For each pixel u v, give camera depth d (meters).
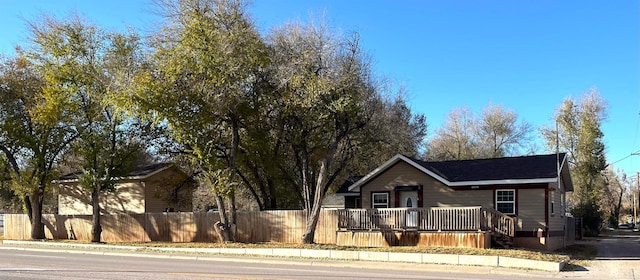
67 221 36.53
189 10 24.45
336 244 26.70
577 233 41.81
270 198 33.84
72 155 35.75
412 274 15.99
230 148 29.45
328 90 22.86
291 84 23.77
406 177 29.47
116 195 39.00
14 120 32.88
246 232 30.12
